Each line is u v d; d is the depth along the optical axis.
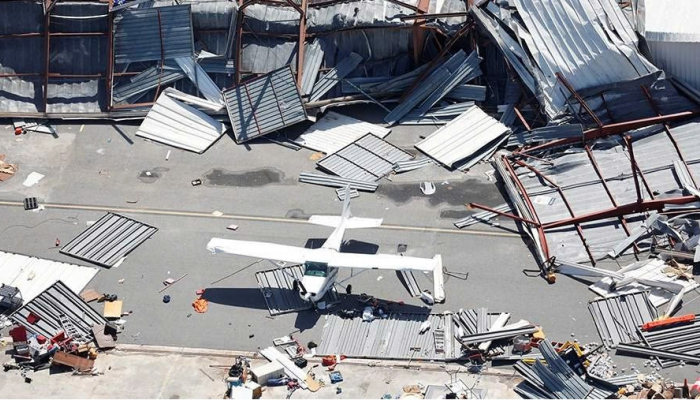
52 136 198.12
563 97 189.00
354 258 159.12
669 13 189.00
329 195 183.00
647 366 148.50
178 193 184.62
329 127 197.75
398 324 156.88
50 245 174.00
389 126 197.12
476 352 150.38
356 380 148.38
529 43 193.25
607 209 172.00
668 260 164.38
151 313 160.62
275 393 146.88
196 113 199.38
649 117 185.50
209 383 148.75
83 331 156.75
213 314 160.00
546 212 173.75
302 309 160.12
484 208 175.25
